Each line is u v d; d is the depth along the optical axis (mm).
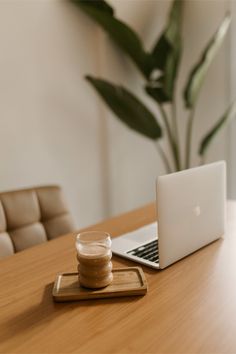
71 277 929
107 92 2299
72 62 2305
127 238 1209
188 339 679
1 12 1897
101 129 2555
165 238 957
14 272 1006
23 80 2047
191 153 2871
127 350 652
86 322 747
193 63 2750
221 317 748
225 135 2646
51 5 2141
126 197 2789
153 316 759
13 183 2064
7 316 780
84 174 2469
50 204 1488
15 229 1386
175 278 927
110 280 872
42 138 2186
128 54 2408
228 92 2602
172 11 2510
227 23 2334
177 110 2887
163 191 926
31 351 661
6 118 1989
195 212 1047
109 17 2184
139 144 2818
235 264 997
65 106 2295
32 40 2062
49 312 791
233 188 2678
